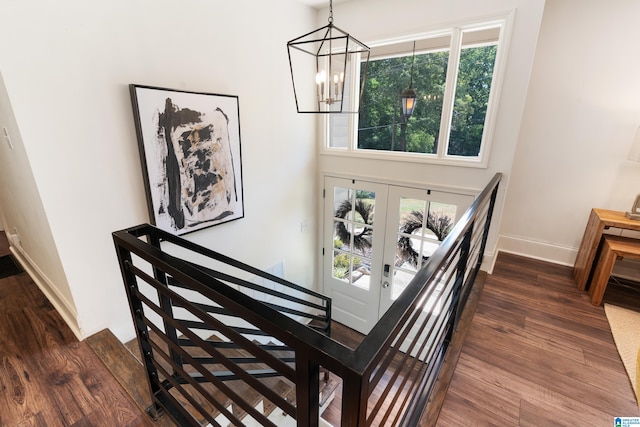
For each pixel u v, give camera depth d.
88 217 1.98
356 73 3.43
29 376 1.77
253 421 2.05
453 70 2.82
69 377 1.77
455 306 1.83
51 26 1.65
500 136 2.71
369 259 3.92
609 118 2.73
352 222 3.92
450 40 2.80
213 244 2.82
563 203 3.07
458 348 1.98
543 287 2.72
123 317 2.27
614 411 1.58
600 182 2.87
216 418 1.77
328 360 0.62
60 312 2.24
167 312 1.21
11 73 1.56
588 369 1.84
